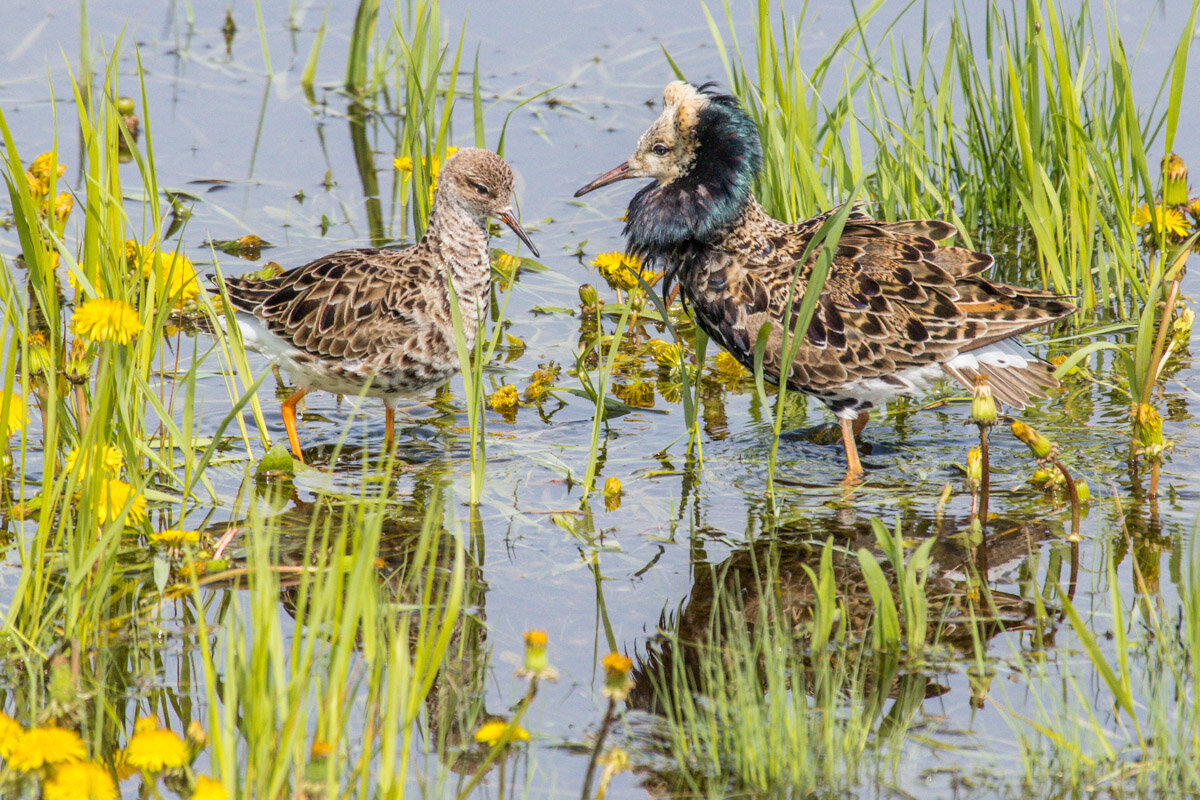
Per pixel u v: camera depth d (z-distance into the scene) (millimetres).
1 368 11500
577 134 18562
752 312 11523
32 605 8328
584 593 9016
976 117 15758
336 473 11039
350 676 7773
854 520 10086
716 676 7977
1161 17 19234
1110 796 6633
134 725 7430
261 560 6535
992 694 7621
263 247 15336
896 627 8039
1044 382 11352
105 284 9773
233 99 19547
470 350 12102
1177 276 10867
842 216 9477
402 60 19344
